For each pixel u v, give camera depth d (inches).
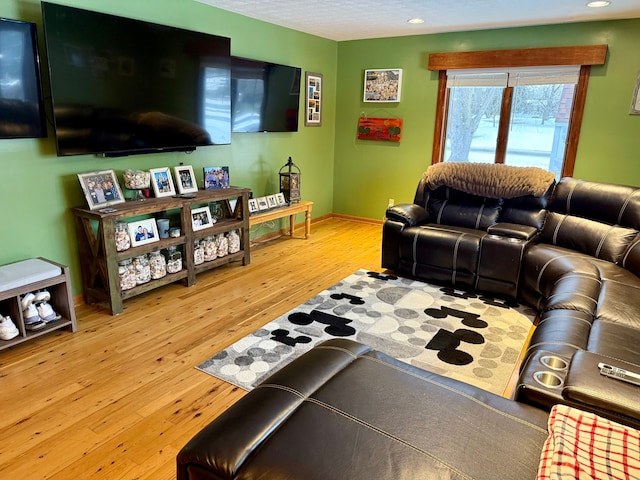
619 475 39.7
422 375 60.1
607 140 169.6
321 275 149.7
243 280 143.9
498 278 131.0
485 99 191.3
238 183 174.4
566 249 128.8
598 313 84.1
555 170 183.5
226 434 48.7
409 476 41.9
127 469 66.8
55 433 73.9
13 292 94.8
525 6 144.3
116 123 118.3
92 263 119.5
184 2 139.3
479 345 104.9
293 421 50.0
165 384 87.7
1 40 95.0
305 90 201.5
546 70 174.6
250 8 151.9
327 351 65.5
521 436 48.1
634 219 118.3
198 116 142.2
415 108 204.4
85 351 99.0
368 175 223.8
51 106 107.4
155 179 133.1
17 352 97.7
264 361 96.0
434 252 140.3
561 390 57.1
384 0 139.4
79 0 112.0
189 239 134.6
